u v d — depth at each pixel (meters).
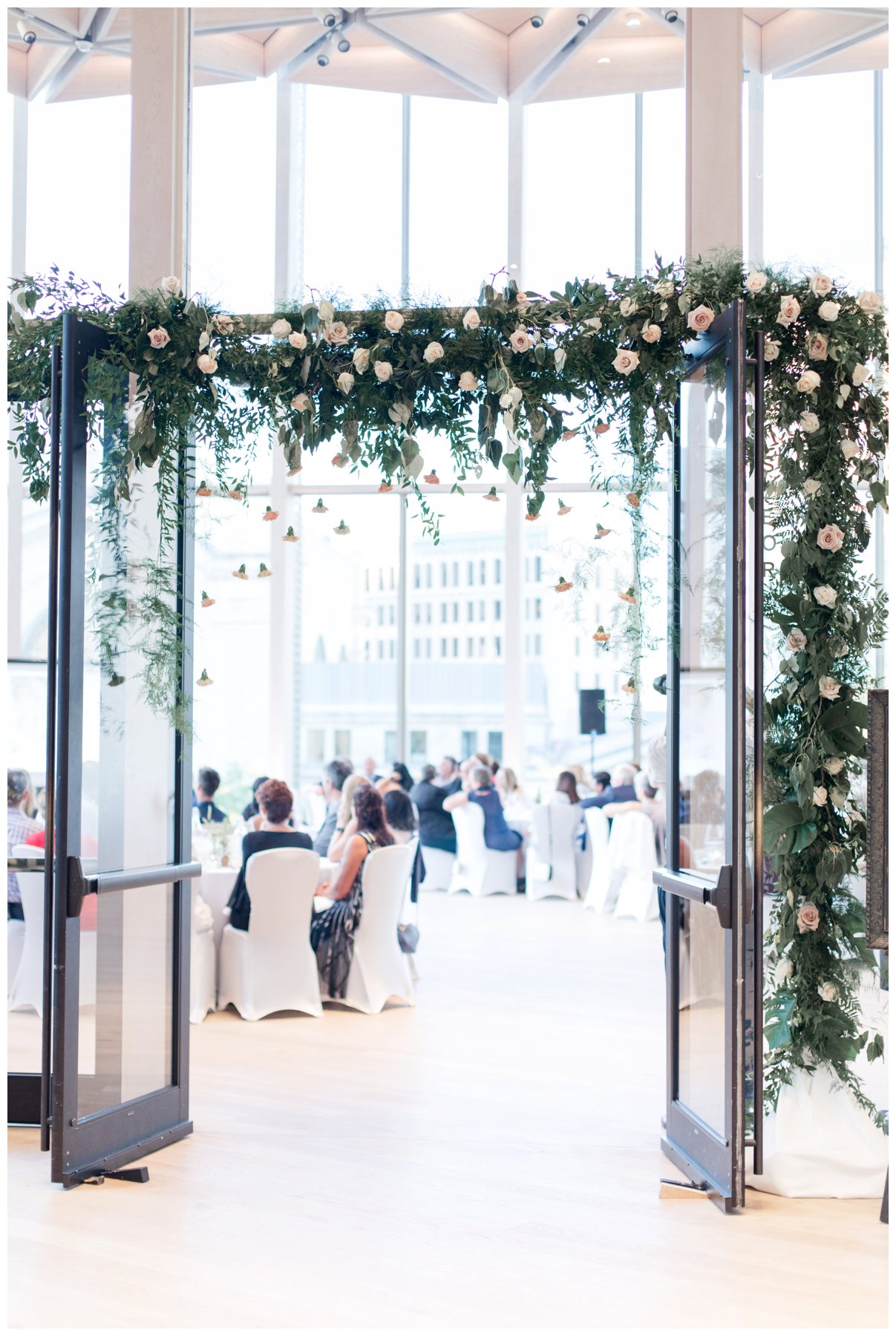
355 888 6.52
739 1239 3.45
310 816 12.76
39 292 4.39
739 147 4.79
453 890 11.08
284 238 9.64
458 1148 4.23
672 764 4.39
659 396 4.14
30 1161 4.09
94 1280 3.11
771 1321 2.92
